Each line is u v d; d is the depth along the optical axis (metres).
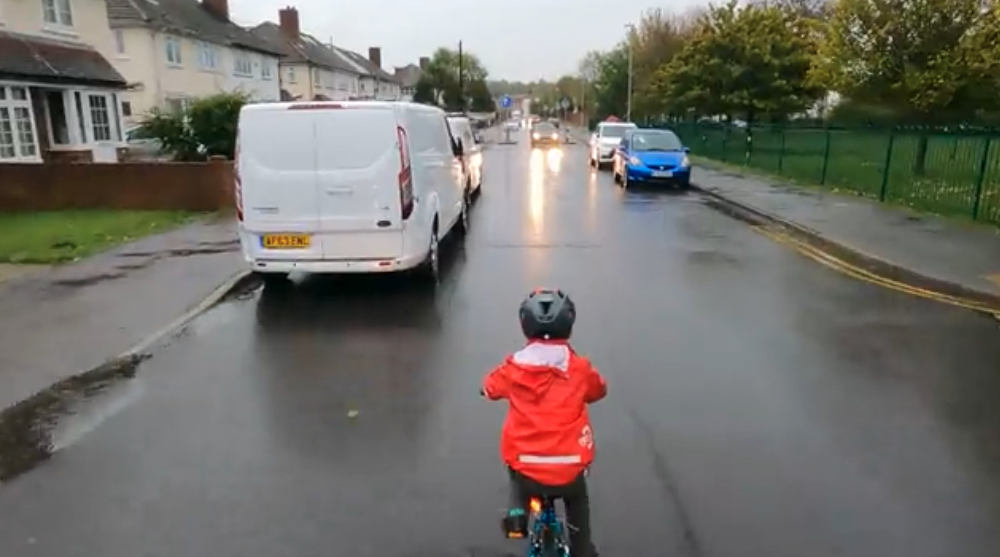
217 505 4.03
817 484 4.18
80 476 4.37
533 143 48.75
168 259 10.29
